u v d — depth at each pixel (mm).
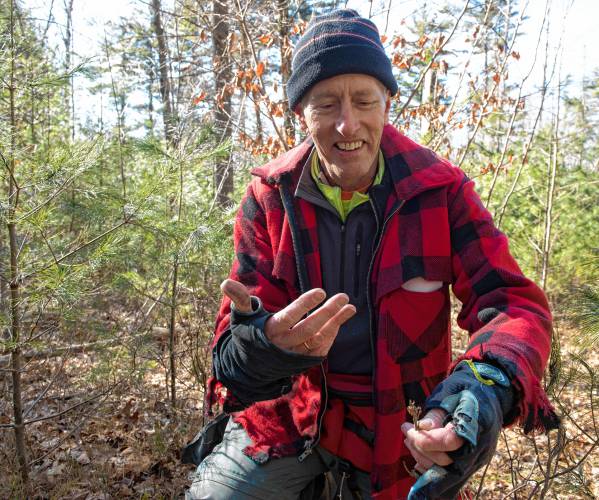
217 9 5496
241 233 1636
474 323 1380
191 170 3004
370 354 1518
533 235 5832
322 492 1611
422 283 1469
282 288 1577
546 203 5793
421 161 1505
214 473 1530
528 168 5938
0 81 2256
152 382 3494
